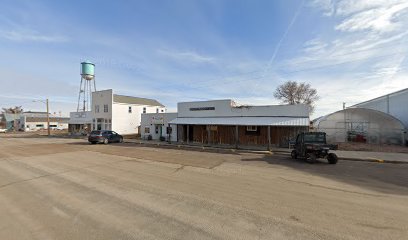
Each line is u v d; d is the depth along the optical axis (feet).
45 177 30.40
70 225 15.57
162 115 98.84
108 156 51.55
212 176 31.17
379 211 18.22
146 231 14.61
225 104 81.71
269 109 73.41
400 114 89.45
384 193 23.52
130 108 132.98
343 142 76.64
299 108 69.15
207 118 83.56
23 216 17.19
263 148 65.87
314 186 26.11
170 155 53.42
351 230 14.78
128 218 16.74
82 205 19.54
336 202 20.42
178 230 14.74
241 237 13.76
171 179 29.30
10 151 61.11
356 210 18.42
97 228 15.08
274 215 17.28
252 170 35.63
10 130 234.17
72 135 144.05
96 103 134.31
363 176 31.86
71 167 37.78
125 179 29.25
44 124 251.80
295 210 18.35
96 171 34.47
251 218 16.69
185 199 21.09
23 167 37.86
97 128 134.10
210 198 21.39
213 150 64.03
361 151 57.52
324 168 37.88
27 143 87.92
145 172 33.78
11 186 25.86
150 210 18.33
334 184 27.14
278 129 71.36
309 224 15.67
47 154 55.01
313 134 46.14
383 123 73.82
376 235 14.11
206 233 14.30
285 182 27.91
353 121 78.23
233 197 21.72
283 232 14.44
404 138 70.38
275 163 42.55
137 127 135.95
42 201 20.63
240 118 75.72
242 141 77.51
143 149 66.54
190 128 90.27
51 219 16.61
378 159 45.85
